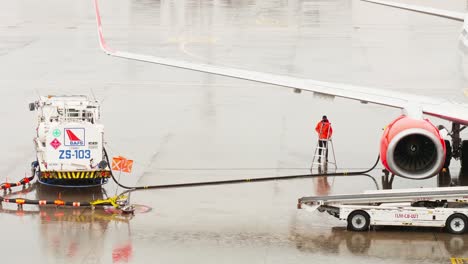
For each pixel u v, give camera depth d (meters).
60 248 55.84
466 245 56.66
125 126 86.75
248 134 84.50
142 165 74.56
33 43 131.88
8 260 53.75
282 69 114.31
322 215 62.72
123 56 74.94
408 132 61.31
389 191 60.44
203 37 137.75
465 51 80.62
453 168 74.94
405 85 106.25
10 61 118.06
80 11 165.38
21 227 59.81
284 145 81.00
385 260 53.94
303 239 57.66
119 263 53.38
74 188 68.81
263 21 154.25
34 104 74.00
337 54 125.25
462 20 84.75
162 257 54.38
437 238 58.03
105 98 98.31
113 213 62.88
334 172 73.19
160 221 61.12
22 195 66.81
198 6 172.75
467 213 58.47
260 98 99.62
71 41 133.62
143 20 154.38
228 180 70.75
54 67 114.62
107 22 151.75
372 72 113.62
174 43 132.38
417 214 58.66
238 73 71.12
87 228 59.66
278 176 71.94
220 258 54.19
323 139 75.06
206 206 64.44
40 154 68.50
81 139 67.31
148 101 97.31
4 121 88.19
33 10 166.38
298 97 100.44
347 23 153.00
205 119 90.00
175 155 77.38
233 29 145.50
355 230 59.22
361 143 81.94
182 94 100.94
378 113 93.69
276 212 63.12
